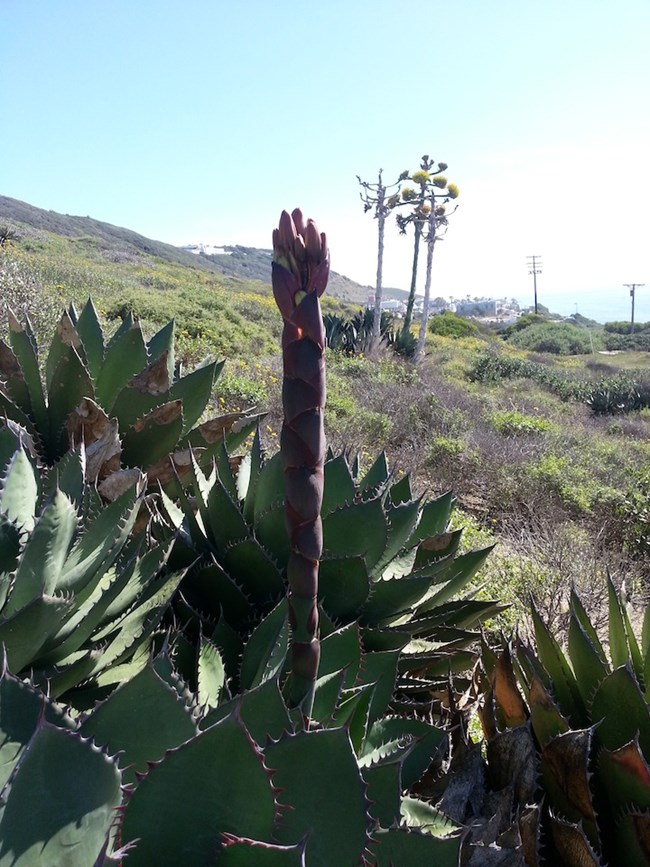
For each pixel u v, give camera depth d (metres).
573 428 14.98
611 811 1.91
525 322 73.31
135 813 1.19
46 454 2.96
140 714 1.36
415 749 1.95
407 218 27.89
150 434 2.84
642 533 7.38
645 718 1.93
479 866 1.67
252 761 1.18
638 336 71.12
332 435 9.30
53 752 1.03
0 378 2.93
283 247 1.05
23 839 0.99
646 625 2.36
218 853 1.19
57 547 1.61
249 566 2.29
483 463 9.08
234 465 3.20
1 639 1.48
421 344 25.53
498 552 6.14
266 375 12.29
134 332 3.11
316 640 1.34
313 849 1.30
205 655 1.87
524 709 2.21
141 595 1.98
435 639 2.75
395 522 2.51
